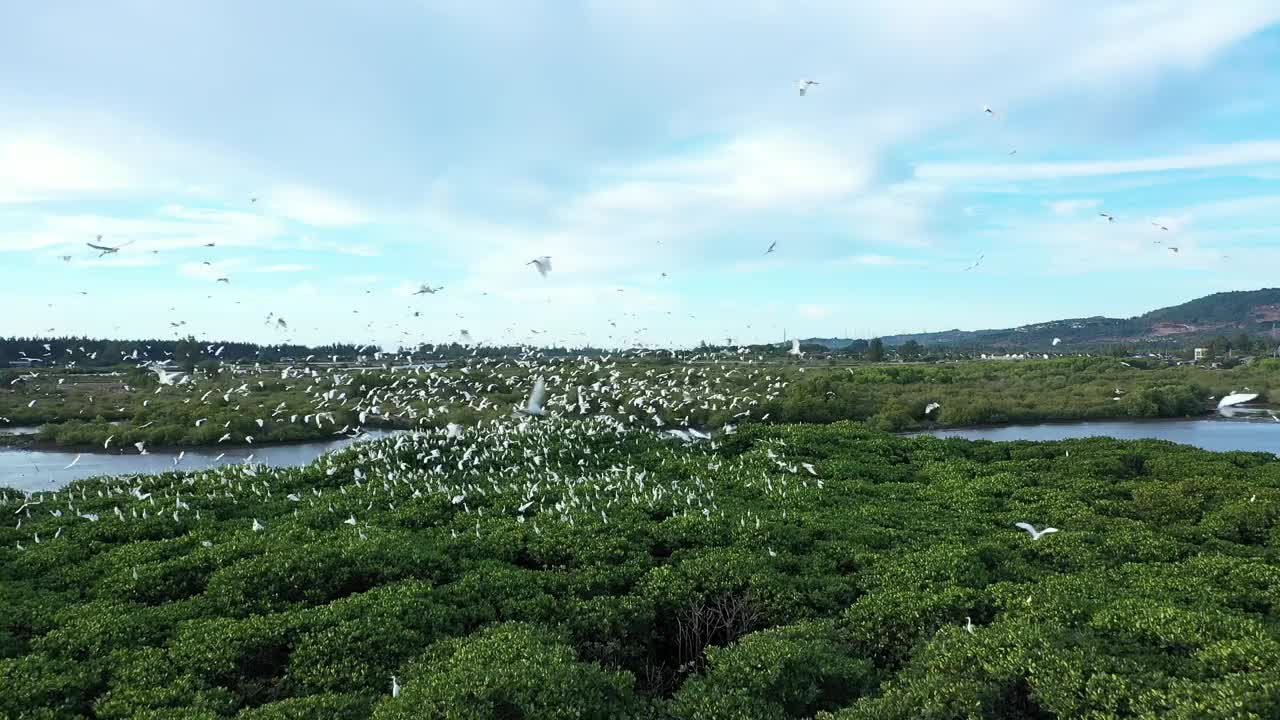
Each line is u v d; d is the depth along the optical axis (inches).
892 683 633.0
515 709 571.8
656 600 814.5
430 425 2518.5
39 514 1215.6
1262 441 2711.6
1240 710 496.1
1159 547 966.4
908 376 4156.0
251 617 738.2
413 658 674.2
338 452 1596.9
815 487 1336.1
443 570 904.9
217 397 2962.6
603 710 588.7
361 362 3289.9
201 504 1234.6
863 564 934.4
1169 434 2901.1
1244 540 1056.2
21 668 633.6
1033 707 584.7
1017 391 3759.8
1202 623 647.1
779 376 3580.2
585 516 1101.1
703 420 2896.2
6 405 2940.5
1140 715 514.0
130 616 751.7
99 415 2829.7
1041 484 1357.0
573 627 758.5
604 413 2405.3
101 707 595.2
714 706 597.9
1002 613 724.0
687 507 1169.4
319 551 898.1
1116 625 664.4
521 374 3294.8
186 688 617.6
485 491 1311.5
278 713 565.0
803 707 612.7
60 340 4662.9
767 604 800.9
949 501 1283.2
